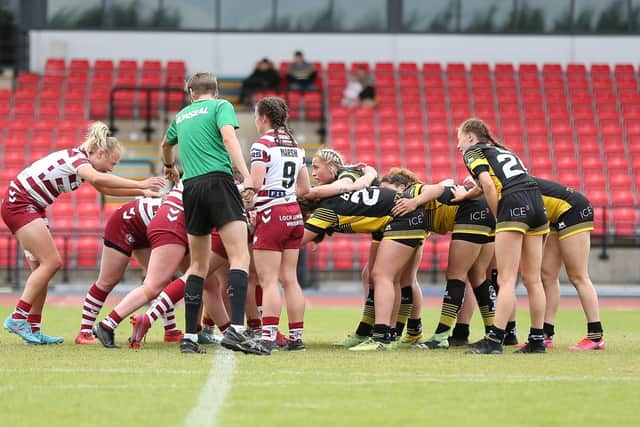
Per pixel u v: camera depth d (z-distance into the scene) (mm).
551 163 83750
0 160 83125
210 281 31688
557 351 30359
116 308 29672
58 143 83188
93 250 75438
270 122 29750
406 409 19328
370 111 89375
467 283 32969
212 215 27453
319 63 95938
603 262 74938
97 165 31391
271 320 29328
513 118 88812
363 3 98812
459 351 30156
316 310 53875
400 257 30625
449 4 99000
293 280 30125
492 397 20797
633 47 98938
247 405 19562
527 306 57375
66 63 97125
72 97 89688
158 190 30516
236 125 27688
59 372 23797
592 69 96125
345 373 24109
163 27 98062
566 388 22078
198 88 28859
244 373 23891
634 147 86562
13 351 28500
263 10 98438
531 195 28984
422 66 97062
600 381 23156
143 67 94688
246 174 27203
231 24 98375
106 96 89875
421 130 87500
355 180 31812
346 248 76312
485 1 99062
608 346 32656
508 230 28688
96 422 17812
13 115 87000
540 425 18000
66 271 72375
